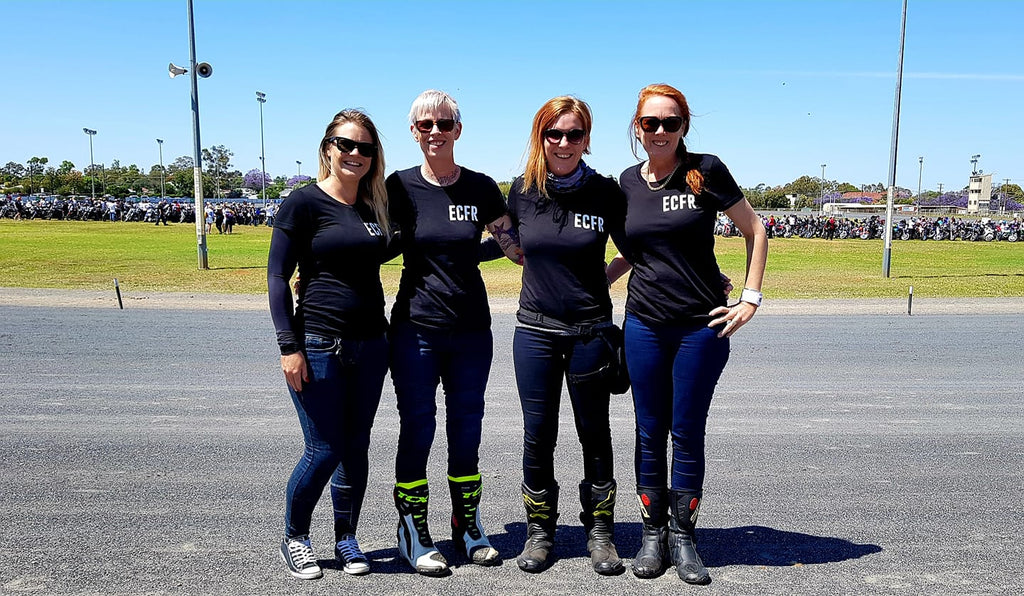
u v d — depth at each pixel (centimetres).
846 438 572
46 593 311
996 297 1617
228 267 2170
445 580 330
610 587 325
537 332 331
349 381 329
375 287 330
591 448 342
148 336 1004
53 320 1136
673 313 319
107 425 578
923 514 414
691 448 331
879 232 5212
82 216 5381
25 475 461
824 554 361
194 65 2052
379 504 425
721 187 314
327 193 318
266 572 335
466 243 330
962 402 691
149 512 403
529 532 352
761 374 816
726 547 369
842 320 1255
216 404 649
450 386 344
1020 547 369
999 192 13438
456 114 329
